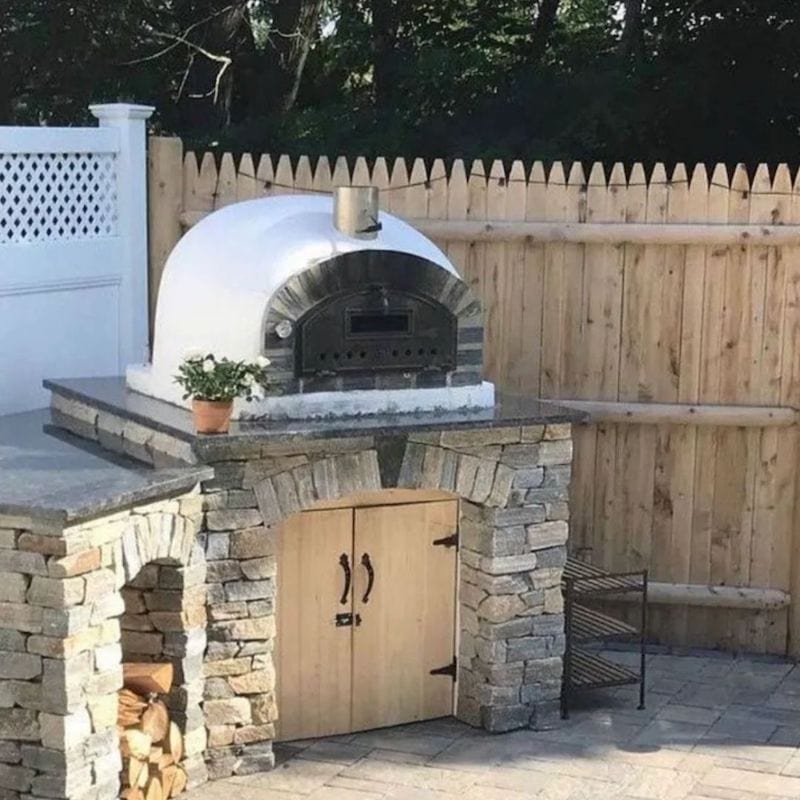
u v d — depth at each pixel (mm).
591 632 7156
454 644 6969
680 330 7984
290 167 8227
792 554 8078
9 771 5273
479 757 6465
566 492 6820
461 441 6508
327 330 6352
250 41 15617
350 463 6316
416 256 6496
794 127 13680
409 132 13852
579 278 8023
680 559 8188
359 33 15602
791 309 7883
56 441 6625
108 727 5398
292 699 6645
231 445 5918
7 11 14305
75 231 8328
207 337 6465
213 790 6066
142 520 5586
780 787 6137
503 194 8000
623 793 6047
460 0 15562
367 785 6125
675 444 8109
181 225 8547
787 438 8008
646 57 14070
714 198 7820
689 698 7344
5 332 7871
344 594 6668
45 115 15148
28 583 5156
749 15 13336
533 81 13641
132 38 14430
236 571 6148
